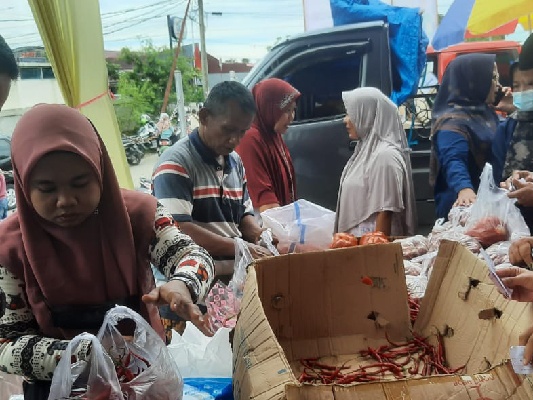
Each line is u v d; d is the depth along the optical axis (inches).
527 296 41.1
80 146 41.6
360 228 101.3
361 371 50.6
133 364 39.9
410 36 152.8
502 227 76.7
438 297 53.7
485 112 115.6
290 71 156.4
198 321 41.0
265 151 117.0
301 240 88.9
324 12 157.2
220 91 80.0
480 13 155.4
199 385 48.3
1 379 70.0
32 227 43.4
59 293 44.5
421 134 157.2
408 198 100.9
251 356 37.2
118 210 45.1
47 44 106.8
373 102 101.6
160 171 81.0
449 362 50.6
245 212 91.0
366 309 54.5
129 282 46.0
